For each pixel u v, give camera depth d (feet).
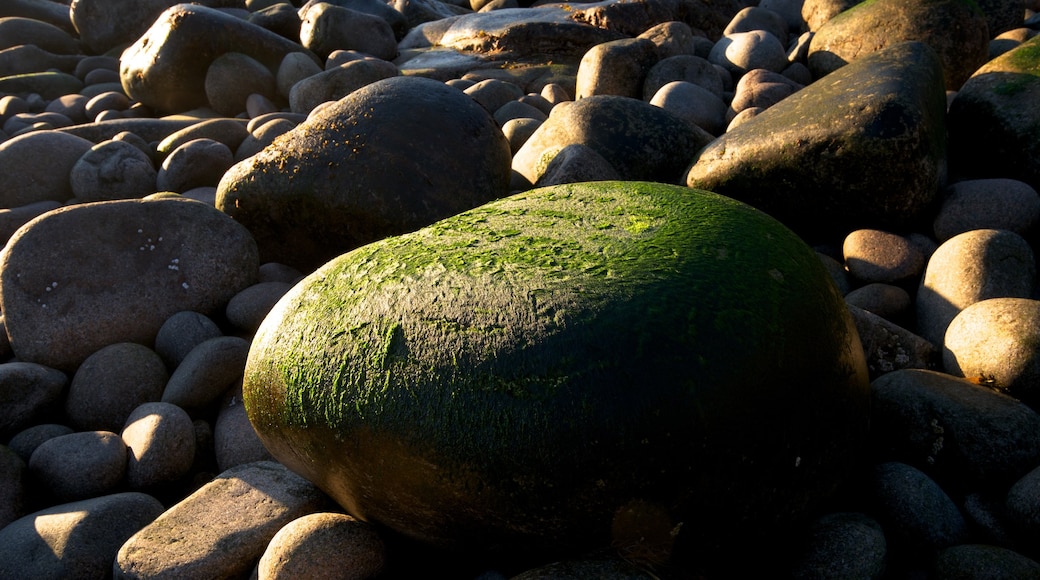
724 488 6.51
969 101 14.94
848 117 12.37
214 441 10.34
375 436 6.84
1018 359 8.79
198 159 16.90
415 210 13.48
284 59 23.82
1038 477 7.34
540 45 26.81
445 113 14.08
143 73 23.45
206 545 8.07
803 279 7.48
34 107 25.61
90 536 8.58
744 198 13.53
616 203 8.84
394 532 7.62
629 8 27.43
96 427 10.97
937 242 12.50
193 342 11.78
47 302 12.11
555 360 6.38
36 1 36.99
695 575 6.85
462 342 6.68
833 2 26.12
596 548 6.72
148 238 12.71
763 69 20.49
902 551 7.64
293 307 8.04
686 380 6.33
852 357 7.55
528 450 6.32
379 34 27.53
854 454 7.45
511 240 8.06
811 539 7.18
